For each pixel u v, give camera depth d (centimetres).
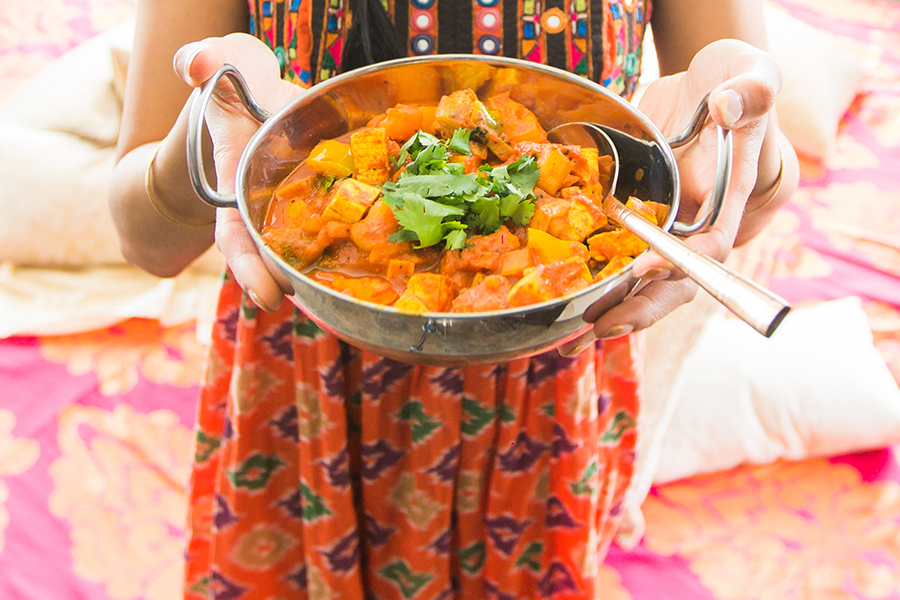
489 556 118
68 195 201
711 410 175
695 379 178
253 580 120
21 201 200
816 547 160
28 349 191
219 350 107
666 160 67
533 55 87
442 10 84
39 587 152
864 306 199
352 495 117
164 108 91
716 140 68
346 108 76
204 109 62
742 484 172
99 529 162
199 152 63
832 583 154
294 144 73
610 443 120
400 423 104
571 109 77
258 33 91
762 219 96
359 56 87
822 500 168
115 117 216
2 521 160
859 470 172
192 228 94
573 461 105
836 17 286
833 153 239
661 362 160
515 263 66
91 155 208
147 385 187
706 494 170
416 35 86
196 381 189
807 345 182
